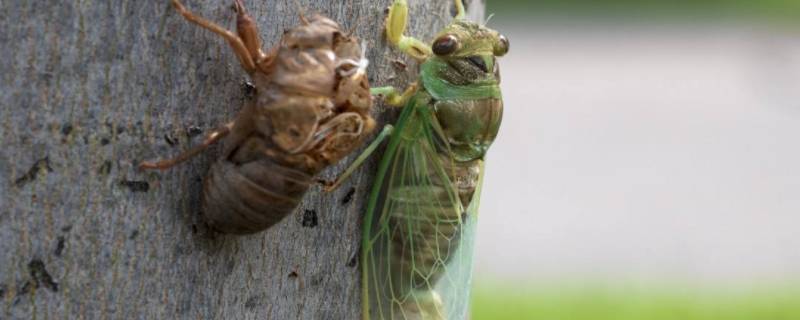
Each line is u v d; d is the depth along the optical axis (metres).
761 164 0.96
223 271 0.32
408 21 0.36
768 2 1.57
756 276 0.74
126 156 0.31
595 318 0.68
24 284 0.31
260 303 0.33
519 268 0.75
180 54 0.31
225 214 0.31
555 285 0.72
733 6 1.56
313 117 0.31
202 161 0.32
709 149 1.00
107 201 0.31
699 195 0.89
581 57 1.32
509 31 1.46
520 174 0.95
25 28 0.30
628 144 1.02
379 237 0.35
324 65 0.31
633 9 1.56
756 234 0.82
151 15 0.31
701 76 1.23
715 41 1.38
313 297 0.34
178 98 0.31
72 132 0.31
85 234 0.31
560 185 0.92
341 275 0.34
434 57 0.36
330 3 0.33
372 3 0.34
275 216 0.32
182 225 0.32
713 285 0.73
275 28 0.32
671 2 1.60
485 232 0.82
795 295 0.71
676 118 1.09
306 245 0.33
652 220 0.85
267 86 0.31
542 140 1.03
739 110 1.11
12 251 0.31
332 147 0.32
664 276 0.75
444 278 0.37
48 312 0.31
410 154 0.36
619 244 0.80
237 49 0.31
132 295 0.31
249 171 0.31
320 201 0.33
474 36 0.37
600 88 1.19
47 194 0.31
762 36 1.39
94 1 0.31
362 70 0.32
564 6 1.59
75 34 0.31
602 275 0.75
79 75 0.31
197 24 0.31
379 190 0.35
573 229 0.83
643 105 1.13
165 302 0.31
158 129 0.31
